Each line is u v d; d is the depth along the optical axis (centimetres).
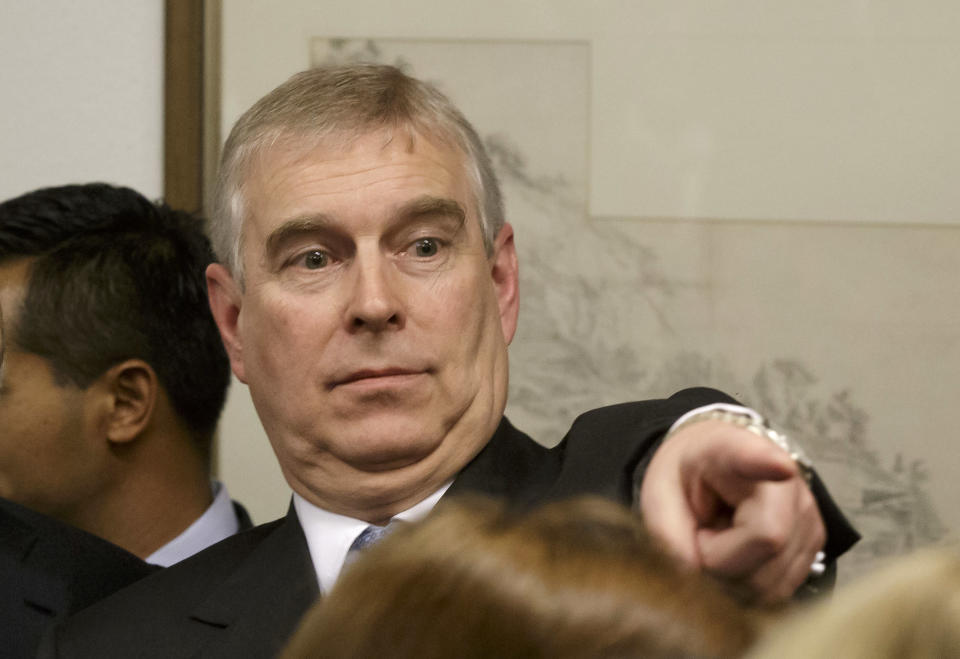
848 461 375
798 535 147
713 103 387
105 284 307
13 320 302
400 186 232
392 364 231
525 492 232
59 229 311
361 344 231
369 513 240
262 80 401
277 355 239
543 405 386
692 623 92
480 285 241
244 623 236
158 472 313
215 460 392
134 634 240
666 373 383
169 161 400
